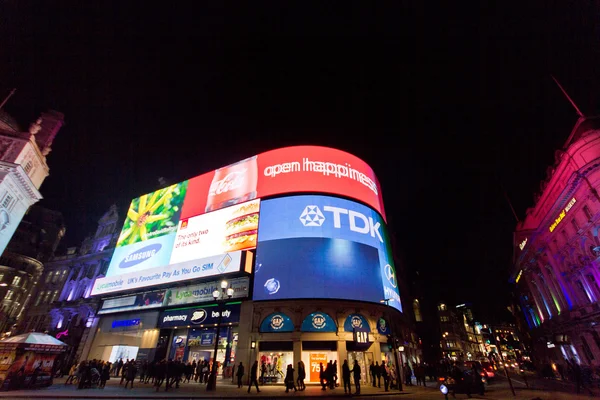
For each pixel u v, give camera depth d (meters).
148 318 30.62
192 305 28.58
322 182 31.23
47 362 19.05
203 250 31.11
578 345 34.44
